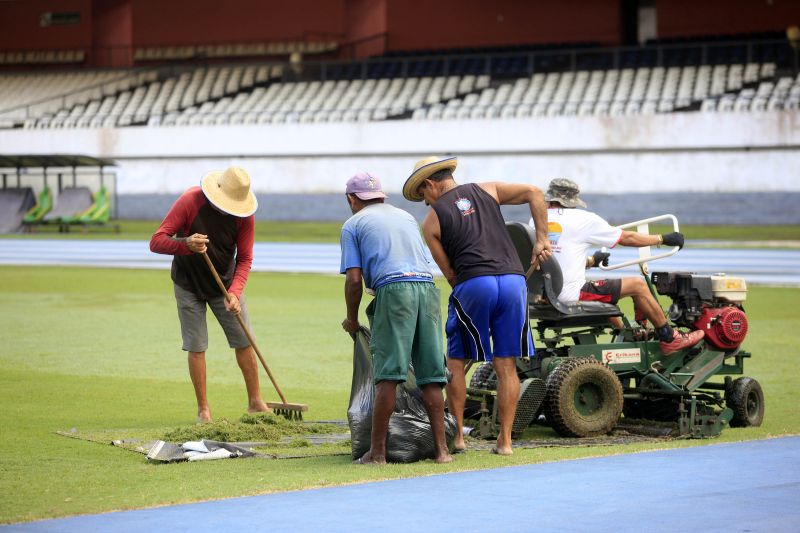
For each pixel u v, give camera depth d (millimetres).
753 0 61938
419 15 67312
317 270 34969
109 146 64688
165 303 24656
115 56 73625
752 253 38375
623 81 59719
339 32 70625
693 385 10852
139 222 62344
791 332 19188
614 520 6668
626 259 36188
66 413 12000
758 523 6578
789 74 56719
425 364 9102
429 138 59219
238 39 72312
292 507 7090
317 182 61438
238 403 12805
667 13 63406
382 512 6918
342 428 11148
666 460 8789
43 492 7754
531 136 57250
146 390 13688
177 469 8734
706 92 57219
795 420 11406
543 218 9844
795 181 52844
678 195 54531
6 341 18359
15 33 75438
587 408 10461
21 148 65938
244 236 12070
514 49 64875
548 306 10695
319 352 17062
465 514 6848
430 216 9547
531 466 8609
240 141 62594
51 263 37938
